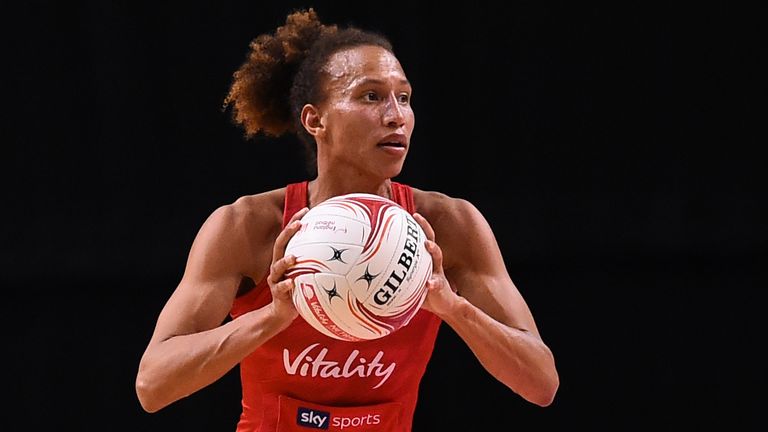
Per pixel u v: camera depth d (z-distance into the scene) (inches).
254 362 401.4
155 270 836.6
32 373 799.7
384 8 820.6
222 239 394.9
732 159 839.1
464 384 750.5
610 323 818.8
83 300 841.5
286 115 430.3
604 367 780.6
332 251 327.6
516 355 375.9
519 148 836.0
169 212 829.8
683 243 846.5
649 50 833.5
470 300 397.4
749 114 835.4
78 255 836.6
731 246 845.2
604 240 846.5
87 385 793.6
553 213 840.3
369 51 381.4
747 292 826.2
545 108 835.4
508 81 831.7
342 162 386.9
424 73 827.4
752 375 761.6
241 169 824.9
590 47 832.9
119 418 773.3
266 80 424.2
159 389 372.8
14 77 820.6
